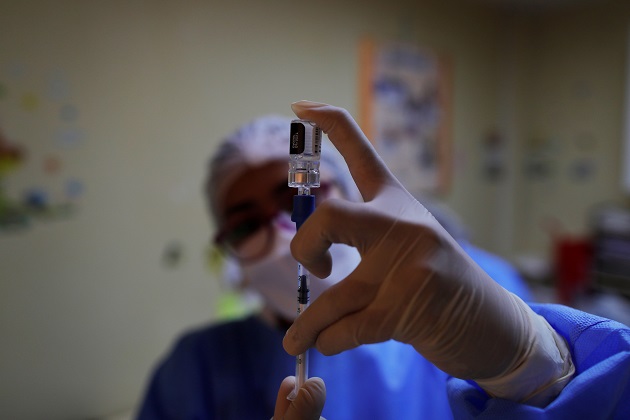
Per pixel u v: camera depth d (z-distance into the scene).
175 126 1.42
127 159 1.35
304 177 0.46
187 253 1.49
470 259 0.43
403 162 1.86
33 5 1.19
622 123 1.90
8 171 1.19
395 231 0.41
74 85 1.26
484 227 2.21
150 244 1.42
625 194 1.90
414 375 0.79
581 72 2.02
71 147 1.27
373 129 1.77
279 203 0.92
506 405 0.43
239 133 1.00
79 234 1.30
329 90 1.67
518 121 2.20
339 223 0.40
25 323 1.24
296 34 1.60
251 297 1.28
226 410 0.89
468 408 0.45
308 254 0.41
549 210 2.17
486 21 2.11
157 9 1.36
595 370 0.42
